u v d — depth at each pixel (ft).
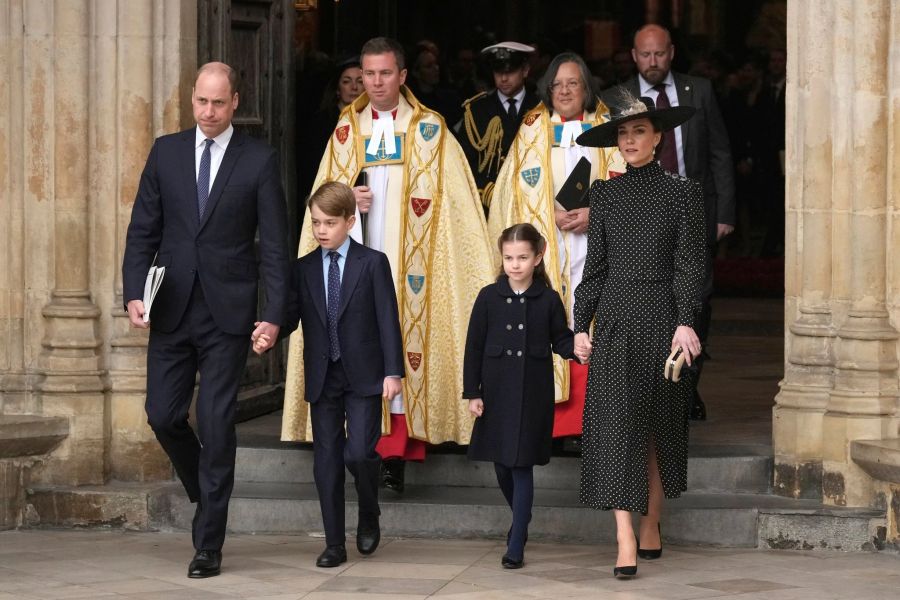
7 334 95.66
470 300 94.43
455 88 163.94
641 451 80.48
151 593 77.10
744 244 214.48
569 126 95.86
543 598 76.28
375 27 192.44
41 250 95.61
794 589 78.33
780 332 164.76
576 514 89.20
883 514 87.56
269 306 80.59
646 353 80.94
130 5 94.79
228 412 80.94
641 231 81.30
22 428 92.27
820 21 90.74
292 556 85.56
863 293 90.22
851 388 89.81
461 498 91.97
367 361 82.33
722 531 88.58
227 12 102.99
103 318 95.86
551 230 94.89
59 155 94.84
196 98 80.23
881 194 89.86
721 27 269.85
